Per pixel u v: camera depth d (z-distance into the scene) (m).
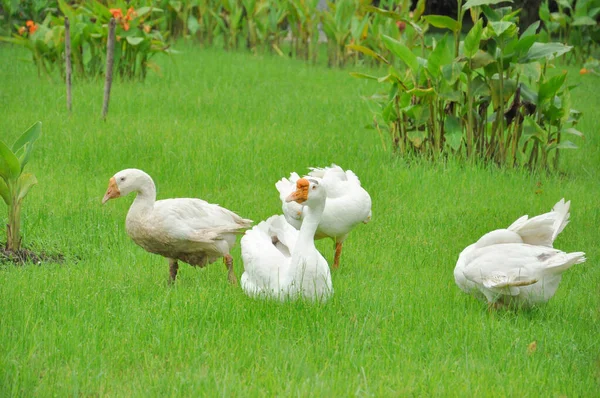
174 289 9.66
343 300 9.30
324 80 26.95
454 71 15.41
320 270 8.98
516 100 15.81
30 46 23.55
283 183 11.30
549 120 16.11
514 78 17.33
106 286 9.66
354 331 8.38
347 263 11.16
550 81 15.46
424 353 8.05
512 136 16.19
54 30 23.25
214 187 14.29
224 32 34.06
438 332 8.60
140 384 7.20
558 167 16.34
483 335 8.45
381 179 14.88
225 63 29.06
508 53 15.37
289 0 32.50
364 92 24.67
